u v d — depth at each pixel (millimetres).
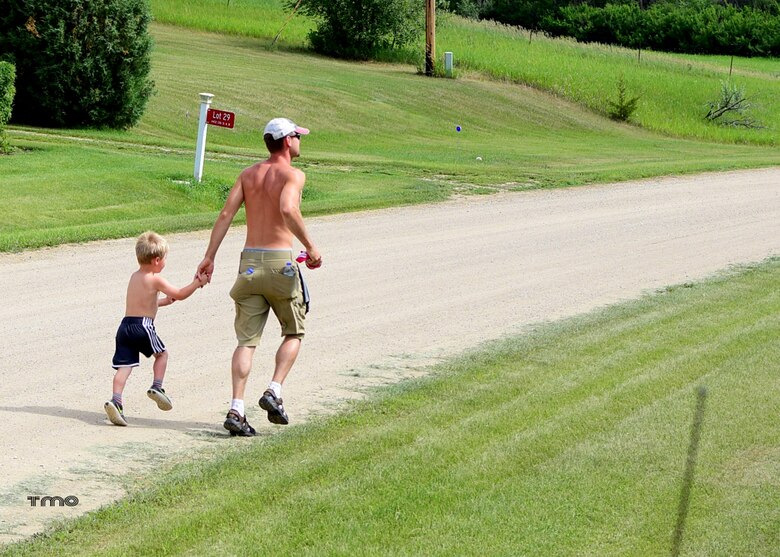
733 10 130125
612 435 9805
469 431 9859
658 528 7762
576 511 8016
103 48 36562
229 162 33500
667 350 13398
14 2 35125
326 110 49781
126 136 36562
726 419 10352
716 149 53875
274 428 10117
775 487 8609
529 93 65812
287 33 73625
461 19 93125
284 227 9977
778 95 80562
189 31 70375
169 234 21453
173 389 11336
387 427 9961
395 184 31328
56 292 15961
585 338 14086
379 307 16016
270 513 7832
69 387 11219
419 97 57625
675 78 78125
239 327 10008
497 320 15352
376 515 7824
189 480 8469
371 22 69562
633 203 29422
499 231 23859
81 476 8609
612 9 131375
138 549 7184
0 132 29594
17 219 22938
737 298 17109
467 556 7191
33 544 7227
